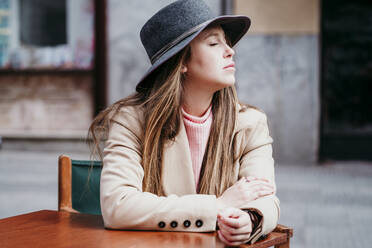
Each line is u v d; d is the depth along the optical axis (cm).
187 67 160
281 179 632
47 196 522
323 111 814
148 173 160
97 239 130
